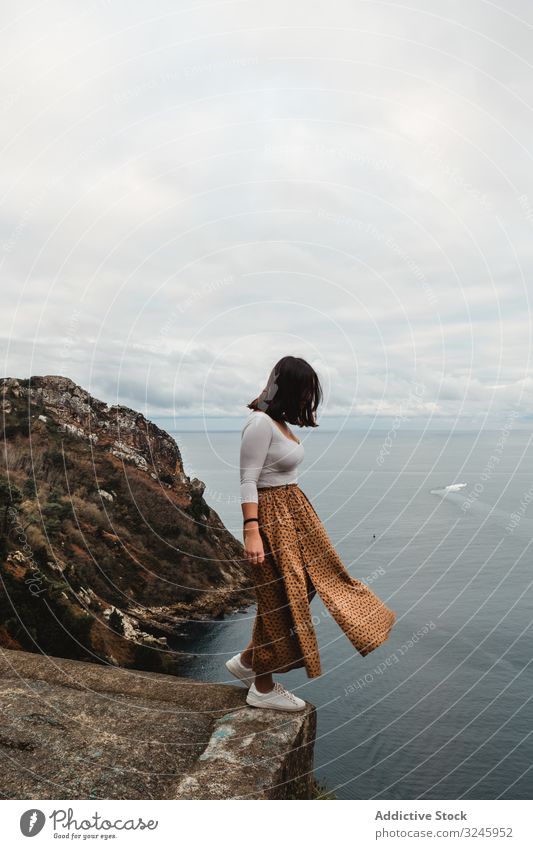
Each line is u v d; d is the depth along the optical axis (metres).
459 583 44.59
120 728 2.19
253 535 2.12
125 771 1.93
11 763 1.94
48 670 2.65
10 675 2.59
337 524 66.88
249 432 2.16
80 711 2.30
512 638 33.41
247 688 2.56
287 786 2.08
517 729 23.39
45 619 12.58
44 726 2.16
